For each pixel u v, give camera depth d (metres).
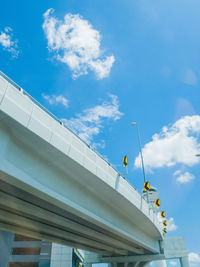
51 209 17.80
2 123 11.36
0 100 10.81
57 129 14.26
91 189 19.02
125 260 46.72
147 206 28.97
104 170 18.80
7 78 11.89
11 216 19.14
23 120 11.82
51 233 25.88
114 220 23.34
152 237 41.19
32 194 14.43
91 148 18.03
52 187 14.57
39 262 48.31
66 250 49.53
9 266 49.88
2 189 14.09
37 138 12.74
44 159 14.28
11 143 12.06
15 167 11.67
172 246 57.78
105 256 50.06
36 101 13.31
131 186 24.23
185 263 54.97
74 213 17.38
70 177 16.69
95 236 28.22
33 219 20.34
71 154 14.92
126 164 25.44
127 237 27.11
